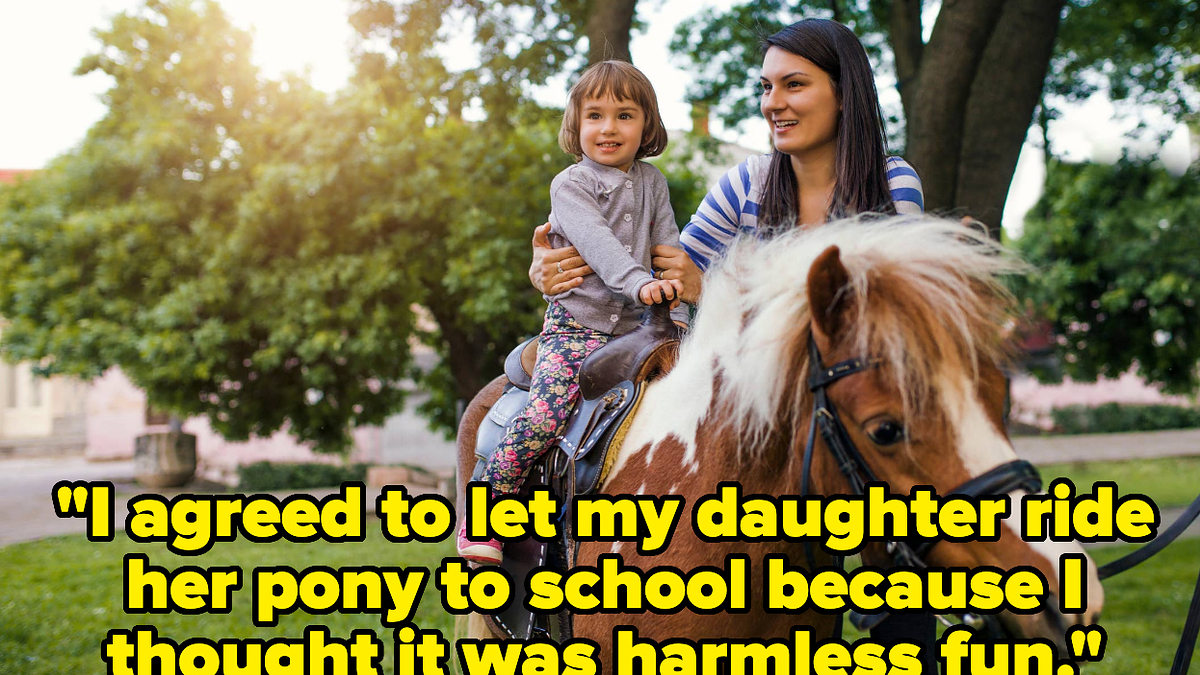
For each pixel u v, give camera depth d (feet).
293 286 34.04
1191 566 24.29
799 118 6.48
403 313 34.78
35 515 38.19
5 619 19.30
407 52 32.27
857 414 4.62
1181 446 58.59
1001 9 15.74
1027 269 5.05
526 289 34.65
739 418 5.31
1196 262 47.34
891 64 29.68
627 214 6.90
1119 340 50.34
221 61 37.37
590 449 6.20
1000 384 4.65
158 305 35.70
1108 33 28.94
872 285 4.68
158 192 37.32
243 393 39.04
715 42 31.42
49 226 38.32
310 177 33.24
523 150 34.71
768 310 5.14
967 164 16.90
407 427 60.08
